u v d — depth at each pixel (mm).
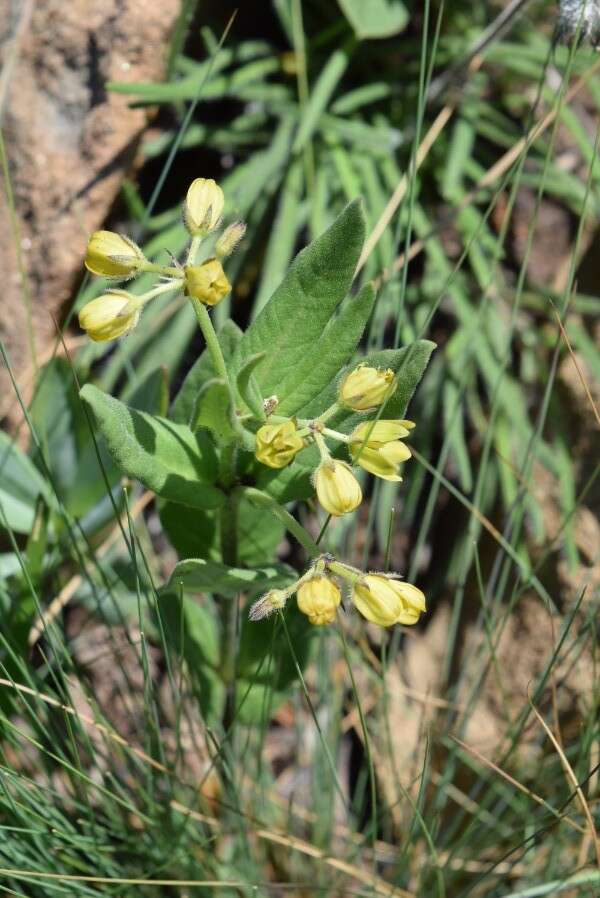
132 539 604
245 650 655
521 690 739
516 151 723
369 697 762
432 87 780
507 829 705
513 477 751
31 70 725
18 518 698
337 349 577
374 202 758
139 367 730
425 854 714
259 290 729
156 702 665
